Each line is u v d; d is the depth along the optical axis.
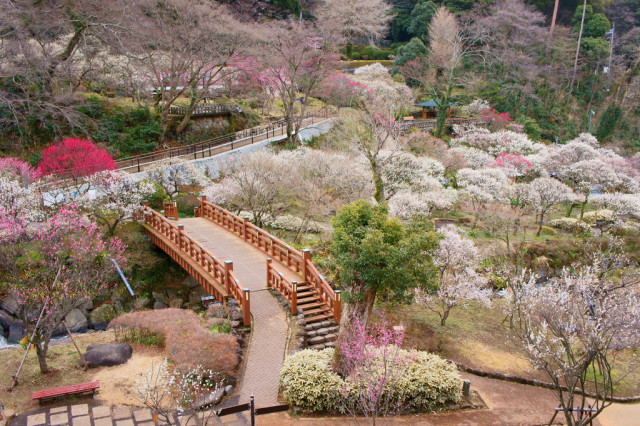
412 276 9.63
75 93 25.19
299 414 9.32
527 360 12.70
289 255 14.18
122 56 29.14
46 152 19.19
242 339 11.11
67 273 11.95
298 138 31.52
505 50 43.97
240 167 21.14
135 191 18.92
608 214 23.88
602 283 13.41
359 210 10.09
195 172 23.55
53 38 25.39
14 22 20.80
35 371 10.13
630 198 22.98
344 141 26.20
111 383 9.70
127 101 30.36
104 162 19.55
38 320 9.63
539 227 22.55
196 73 27.89
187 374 9.08
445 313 14.39
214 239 17.22
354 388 9.33
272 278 13.21
